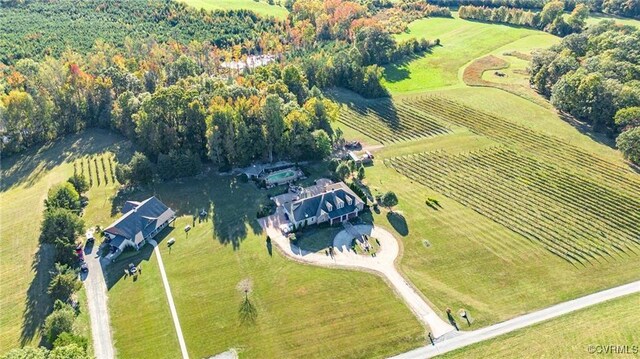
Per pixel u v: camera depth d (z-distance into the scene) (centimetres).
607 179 11188
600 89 13338
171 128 12025
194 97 12575
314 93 14700
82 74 14288
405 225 9800
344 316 7656
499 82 17250
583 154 12306
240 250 9162
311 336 7325
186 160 11494
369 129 14012
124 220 9356
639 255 8869
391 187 11119
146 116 11875
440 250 9094
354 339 7262
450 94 16288
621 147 11825
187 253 9131
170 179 11631
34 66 15588
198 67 16488
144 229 9456
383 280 8362
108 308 7925
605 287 8194
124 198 10975
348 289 8181
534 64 16788
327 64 16738
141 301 8038
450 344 7169
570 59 15450
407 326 7469
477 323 7525
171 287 8319
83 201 10812
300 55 18862
